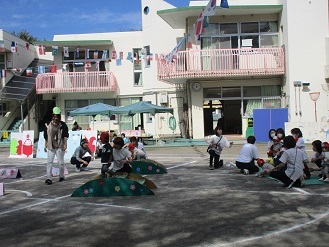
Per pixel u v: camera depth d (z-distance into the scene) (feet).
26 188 30.30
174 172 36.55
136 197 25.26
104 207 22.68
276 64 72.13
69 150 54.08
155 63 82.12
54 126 32.50
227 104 79.51
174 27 80.64
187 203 23.12
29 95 84.79
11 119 88.12
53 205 23.75
